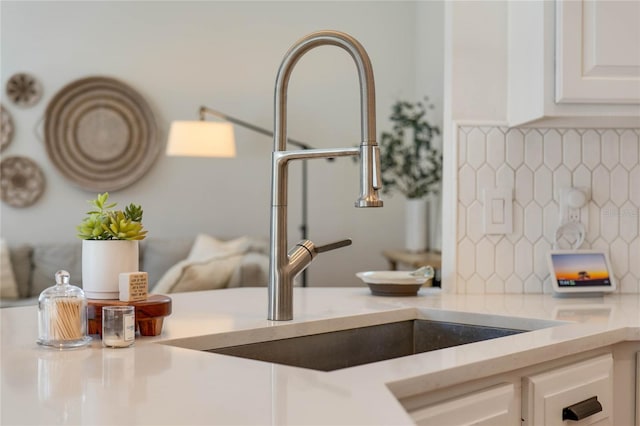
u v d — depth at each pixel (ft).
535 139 7.38
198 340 4.67
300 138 19.75
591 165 7.43
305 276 18.94
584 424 4.93
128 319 4.35
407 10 20.06
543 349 4.46
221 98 19.58
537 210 7.37
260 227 19.70
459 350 4.31
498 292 7.30
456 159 7.27
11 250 17.53
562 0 6.40
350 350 5.62
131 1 19.30
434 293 7.26
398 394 3.49
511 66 7.25
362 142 4.99
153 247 17.92
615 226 7.45
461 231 7.27
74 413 2.88
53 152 18.81
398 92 19.98
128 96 19.15
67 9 19.10
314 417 2.83
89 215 5.08
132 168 19.16
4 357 4.05
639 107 6.57
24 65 18.94
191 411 2.91
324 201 19.72
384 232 19.88
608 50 6.43
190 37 19.49
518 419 4.50
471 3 7.30
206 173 19.51
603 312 5.95
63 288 4.41
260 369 3.71
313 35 5.24
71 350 4.26
